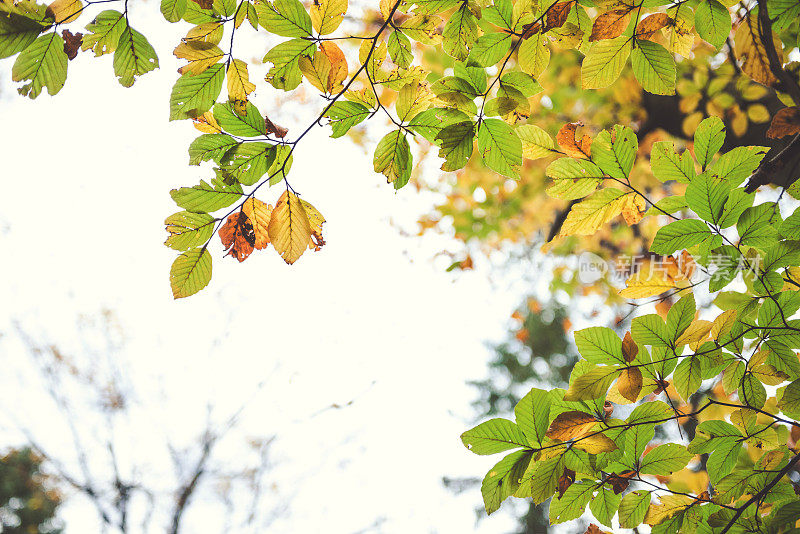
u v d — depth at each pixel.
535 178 4.59
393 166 1.54
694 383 1.56
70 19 1.45
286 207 1.51
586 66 1.55
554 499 1.59
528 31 1.53
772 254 1.52
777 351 1.56
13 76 1.46
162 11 1.47
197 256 1.51
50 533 8.59
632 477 1.59
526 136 1.55
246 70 1.49
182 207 1.49
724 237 1.52
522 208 4.95
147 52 1.48
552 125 3.80
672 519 1.62
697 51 2.58
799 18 1.60
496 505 1.55
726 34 1.53
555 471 1.55
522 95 1.52
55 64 1.46
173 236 1.50
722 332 1.54
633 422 1.56
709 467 1.61
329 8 1.48
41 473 8.46
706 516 1.61
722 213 1.51
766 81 1.56
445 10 1.52
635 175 3.61
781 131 1.56
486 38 1.53
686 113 2.46
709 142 1.51
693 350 1.55
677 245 1.53
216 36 1.48
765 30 1.53
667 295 1.63
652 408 1.56
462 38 1.53
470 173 4.96
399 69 1.52
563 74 3.59
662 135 3.26
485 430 1.53
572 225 1.59
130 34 1.47
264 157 1.49
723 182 1.50
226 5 1.47
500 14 1.52
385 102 3.69
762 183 1.57
